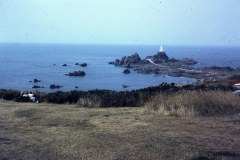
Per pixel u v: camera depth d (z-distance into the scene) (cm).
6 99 1947
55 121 1238
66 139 995
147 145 909
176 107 1389
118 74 9450
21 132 1085
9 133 1073
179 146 897
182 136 998
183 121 1209
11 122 1229
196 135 1012
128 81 7856
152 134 1023
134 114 1359
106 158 823
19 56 16362
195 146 897
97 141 962
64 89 6225
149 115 1330
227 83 2530
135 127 1119
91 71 10231
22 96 1900
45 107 1583
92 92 1905
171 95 1561
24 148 916
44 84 7075
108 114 1366
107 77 8700
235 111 1374
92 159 820
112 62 12875
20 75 8812
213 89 1998
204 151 852
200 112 1338
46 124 1195
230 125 1143
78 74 8938
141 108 1529
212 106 1383
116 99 1695
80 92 1914
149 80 8038
